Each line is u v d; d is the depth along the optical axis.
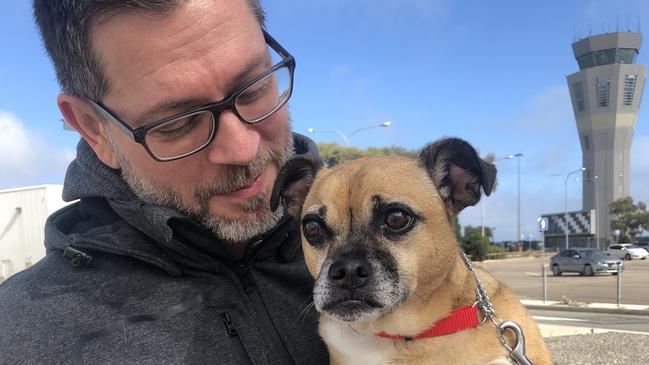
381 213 0.36
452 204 0.40
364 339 0.36
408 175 0.38
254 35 0.32
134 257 0.32
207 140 0.31
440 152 0.39
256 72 0.32
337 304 0.34
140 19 0.28
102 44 0.29
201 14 0.29
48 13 0.31
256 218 0.34
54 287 0.30
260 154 0.34
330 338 0.37
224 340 0.31
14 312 0.29
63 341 0.28
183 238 0.32
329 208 0.37
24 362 0.27
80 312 0.29
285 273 0.37
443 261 0.36
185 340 0.30
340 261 0.34
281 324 0.34
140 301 0.31
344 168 0.40
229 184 0.32
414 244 0.35
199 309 0.31
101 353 0.28
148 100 0.29
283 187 0.37
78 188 0.34
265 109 0.33
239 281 0.34
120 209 0.32
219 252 0.33
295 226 0.40
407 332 0.35
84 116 0.33
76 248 0.32
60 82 0.33
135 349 0.28
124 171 0.32
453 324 0.35
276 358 0.33
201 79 0.29
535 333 0.37
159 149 0.30
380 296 0.33
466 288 0.37
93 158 0.35
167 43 0.28
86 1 0.28
